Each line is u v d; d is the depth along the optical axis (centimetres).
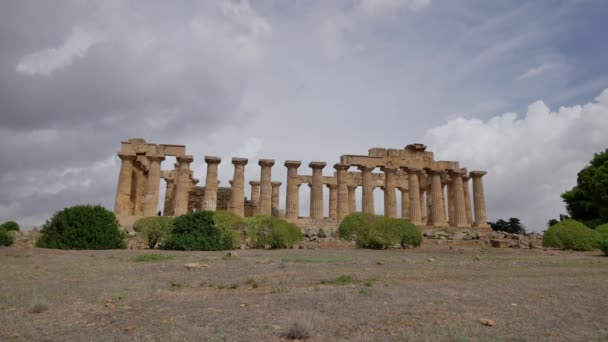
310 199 4800
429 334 648
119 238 2414
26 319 738
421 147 5034
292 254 2125
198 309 818
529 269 1633
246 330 666
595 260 2075
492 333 666
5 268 1396
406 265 1681
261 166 4612
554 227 3144
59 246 2222
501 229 7125
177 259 1750
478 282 1235
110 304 855
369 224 2903
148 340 610
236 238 2581
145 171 4869
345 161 4897
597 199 4628
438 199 4953
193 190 5681
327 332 661
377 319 746
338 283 1156
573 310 855
